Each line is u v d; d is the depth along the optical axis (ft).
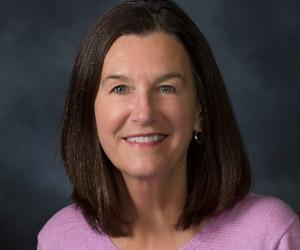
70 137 5.68
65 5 10.77
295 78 10.50
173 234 5.71
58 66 10.82
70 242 5.91
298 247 5.50
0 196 11.00
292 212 5.66
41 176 10.92
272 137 10.61
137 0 5.34
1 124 10.96
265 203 5.65
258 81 10.57
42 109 10.89
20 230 11.00
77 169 5.74
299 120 10.53
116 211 5.72
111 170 5.71
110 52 5.23
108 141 5.33
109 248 5.79
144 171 5.25
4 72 10.91
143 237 5.75
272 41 10.52
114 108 5.21
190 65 5.32
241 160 5.66
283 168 10.64
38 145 10.93
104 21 5.30
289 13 10.45
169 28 5.22
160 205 5.63
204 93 5.43
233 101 10.62
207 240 5.58
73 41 10.78
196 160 5.68
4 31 10.90
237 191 5.65
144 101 5.10
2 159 10.98
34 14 10.84
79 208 6.02
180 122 5.23
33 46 10.85
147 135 5.20
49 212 10.94
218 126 5.54
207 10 10.58
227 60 10.59
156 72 5.12
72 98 5.57
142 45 5.16
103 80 5.28
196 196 5.63
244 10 10.53
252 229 5.53
